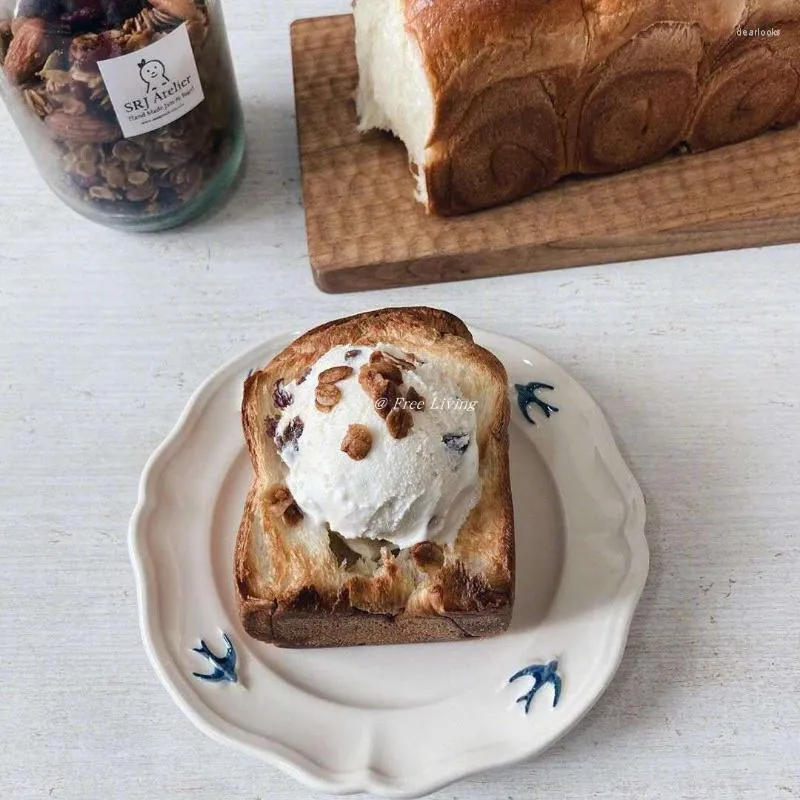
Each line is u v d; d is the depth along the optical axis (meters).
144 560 0.40
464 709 0.38
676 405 0.47
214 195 0.52
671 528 0.43
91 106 0.44
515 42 0.46
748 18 0.48
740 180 0.51
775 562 0.43
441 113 0.47
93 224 0.53
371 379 0.38
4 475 0.46
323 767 0.37
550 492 0.43
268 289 0.51
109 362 0.49
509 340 0.46
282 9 0.60
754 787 0.38
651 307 0.49
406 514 0.38
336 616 0.38
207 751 0.39
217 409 0.44
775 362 0.48
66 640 0.42
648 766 0.39
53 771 0.39
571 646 0.39
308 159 0.53
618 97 0.49
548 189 0.52
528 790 0.38
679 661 0.40
